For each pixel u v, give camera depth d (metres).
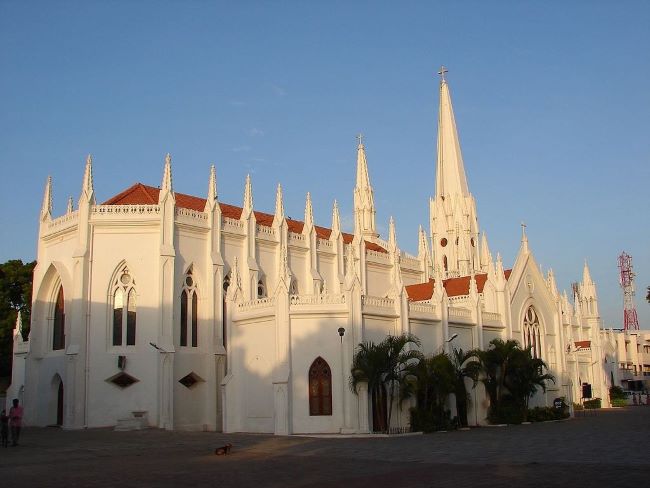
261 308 52.91
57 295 64.06
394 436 46.50
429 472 26.30
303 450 36.00
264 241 69.38
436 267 94.69
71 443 41.09
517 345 64.38
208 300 62.09
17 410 39.56
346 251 79.56
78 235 59.34
